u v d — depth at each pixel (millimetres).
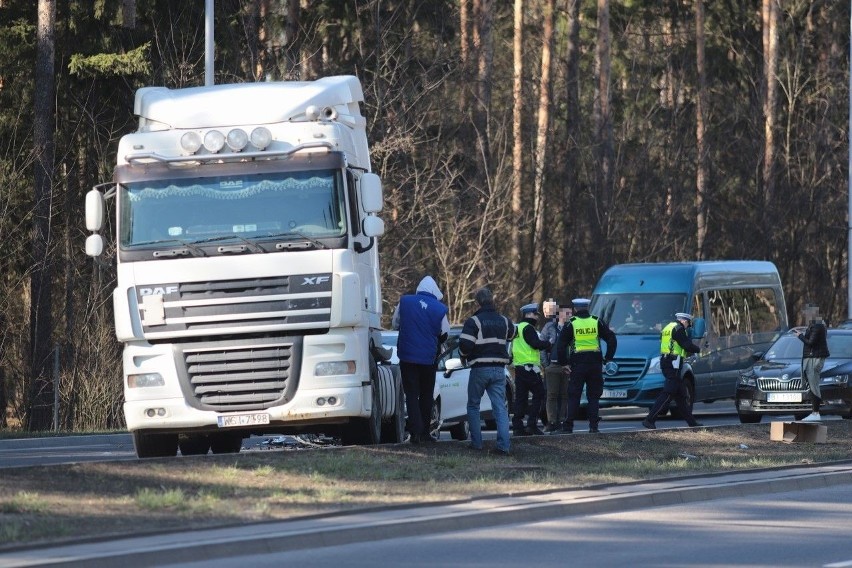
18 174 105312
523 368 63750
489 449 52938
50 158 99438
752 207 163125
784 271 160750
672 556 33250
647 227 147750
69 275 109688
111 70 103875
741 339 91750
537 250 138875
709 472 49156
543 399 64375
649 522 39188
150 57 106438
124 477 41156
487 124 131500
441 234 119312
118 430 83312
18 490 38125
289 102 50656
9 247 106938
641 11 172125
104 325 96625
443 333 52750
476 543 34938
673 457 54531
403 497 40188
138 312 48438
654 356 83875
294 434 54438
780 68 172125
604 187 142125
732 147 169375
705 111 161375
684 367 84375
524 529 37469
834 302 165000
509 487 43219
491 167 129750
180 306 48219
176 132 49656
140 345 48656
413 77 120688
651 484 45812
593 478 46531
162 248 48438
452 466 47844
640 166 152125
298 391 48156
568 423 64438
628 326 86500
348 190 49219
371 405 49969
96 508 36156
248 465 44656
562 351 65062
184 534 33312
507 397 76688
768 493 46906
